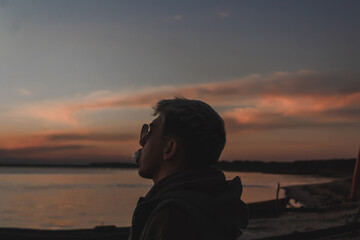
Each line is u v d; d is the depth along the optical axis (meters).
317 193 53.53
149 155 1.17
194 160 1.15
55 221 29.39
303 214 18.72
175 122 1.13
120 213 34.59
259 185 90.38
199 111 1.15
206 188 1.07
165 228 0.95
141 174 1.20
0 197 54.69
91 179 138.12
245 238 10.88
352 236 9.52
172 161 1.14
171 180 1.09
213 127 1.15
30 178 148.25
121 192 66.62
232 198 1.10
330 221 14.47
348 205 20.36
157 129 1.18
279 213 18.77
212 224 1.00
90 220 29.75
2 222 29.00
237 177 1.26
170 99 1.21
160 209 0.99
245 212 1.14
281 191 63.59
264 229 13.23
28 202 46.56
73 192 66.69
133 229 1.07
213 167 1.18
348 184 77.69
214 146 1.15
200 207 0.99
